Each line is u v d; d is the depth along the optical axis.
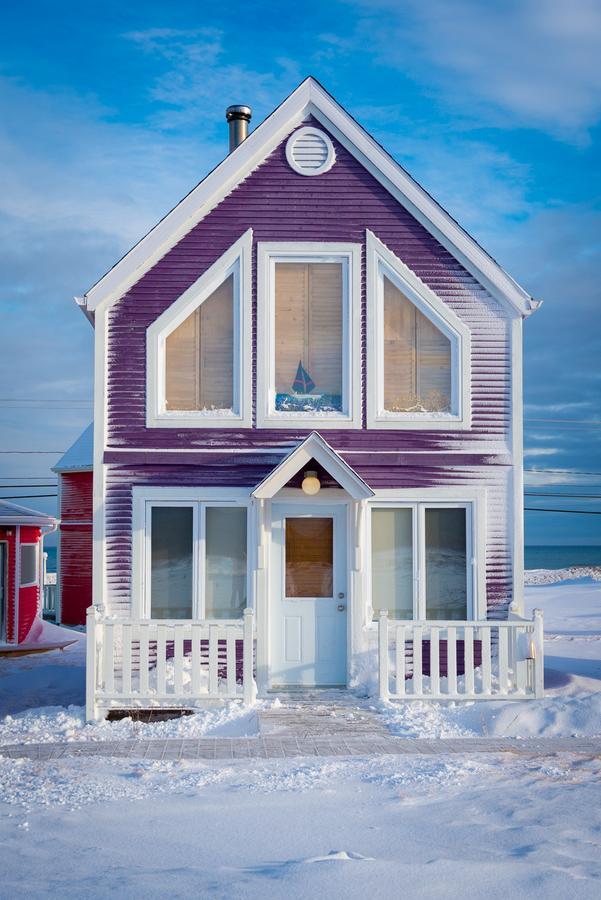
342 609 13.40
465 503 13.62
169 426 13.49
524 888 5.26
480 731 10.91
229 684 12.21
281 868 5.64
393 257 13.69
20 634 21.05
